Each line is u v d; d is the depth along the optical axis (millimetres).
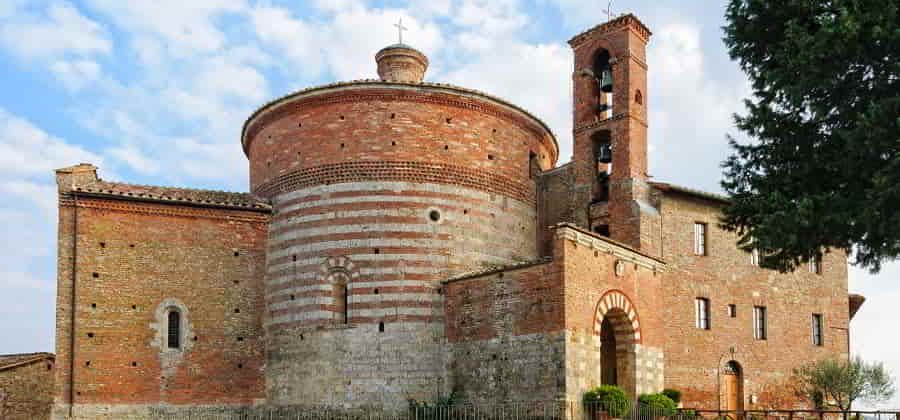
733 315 44750
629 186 41844
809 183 27531
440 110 41688
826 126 27078
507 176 43375
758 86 28516
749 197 29141
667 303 41719
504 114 43625
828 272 50219
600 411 33719
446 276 39875
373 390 38406
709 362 43062
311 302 40000
